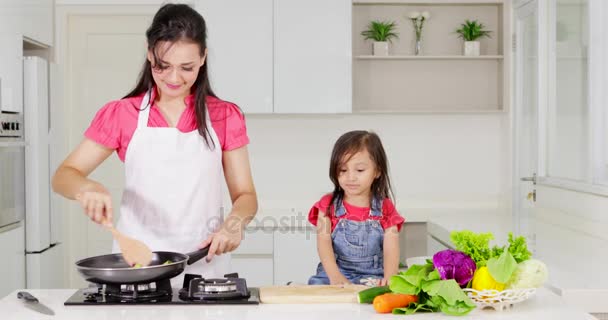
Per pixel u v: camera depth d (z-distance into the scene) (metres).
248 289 1.61
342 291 1.55
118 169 4.32
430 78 4.13
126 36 4.28
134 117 1.82
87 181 1.65
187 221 1.87
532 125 3.62
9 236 3.40
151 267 1.43
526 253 1.46
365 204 2.13
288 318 1.37
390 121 4.16
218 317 1.37
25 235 3.68
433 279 1.41
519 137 3.85
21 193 3.60
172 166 1.84
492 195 4.20
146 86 1.83
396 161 4.18
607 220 2.74
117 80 4.29
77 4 4.20
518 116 3.85
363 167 2.03
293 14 3.78
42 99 3.74
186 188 1.85
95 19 4.26
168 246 1.87
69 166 1.78
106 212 1.52
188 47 1.62
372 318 1.37
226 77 3.79
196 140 1.84
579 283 1.89
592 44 2.88
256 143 4.15
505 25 3.95
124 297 1.49
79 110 4.28
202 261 1.85
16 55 3.60
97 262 1.58
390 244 2.08
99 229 4.32
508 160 3.97
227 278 1.59
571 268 2.12
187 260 1.55
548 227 3.20
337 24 3.79
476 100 4.13
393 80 4.12
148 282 1.46
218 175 1.90
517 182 3.89
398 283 1.43
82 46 4.27
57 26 4.21
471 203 4.18
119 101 1.84
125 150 1.84
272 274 3.71
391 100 4.12
